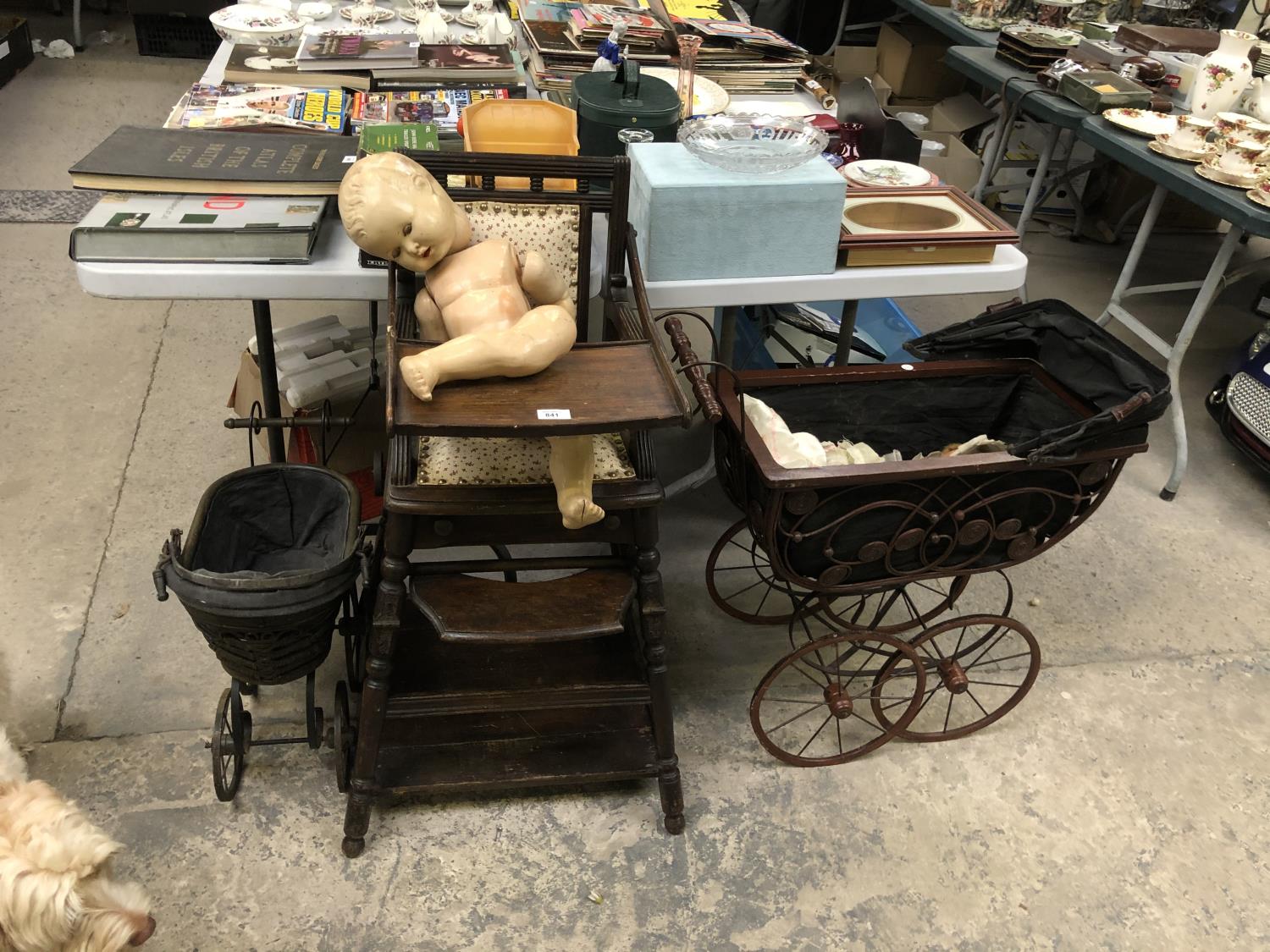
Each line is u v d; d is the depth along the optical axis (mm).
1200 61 2947
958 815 1830
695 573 2336
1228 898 1724
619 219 1573
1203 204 2381
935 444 2092
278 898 1605
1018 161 3889
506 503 1445
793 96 2648
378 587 1569
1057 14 3467
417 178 1356
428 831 1726
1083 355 1847
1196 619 2309
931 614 2068
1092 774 1924
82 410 2654
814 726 1983
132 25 5379
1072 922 1670
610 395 1295
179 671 1960
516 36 2869
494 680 1659
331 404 2092
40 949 1087
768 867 1718
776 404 1948
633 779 1852
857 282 1879
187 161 1767
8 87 4457
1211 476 2805
